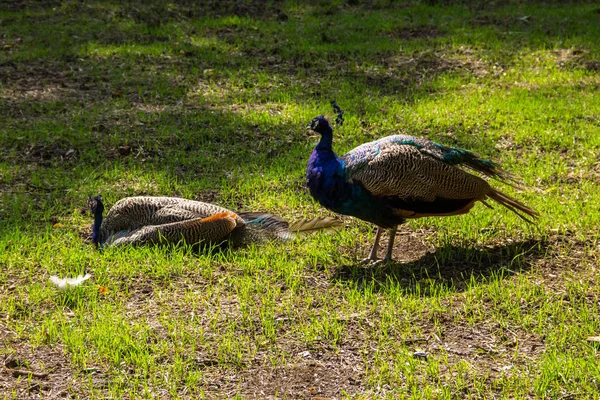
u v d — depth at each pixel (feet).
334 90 45.75
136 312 23.88
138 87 45.37
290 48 52.95
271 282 25.81
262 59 51.06
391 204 26.48
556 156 36.63
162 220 28.12
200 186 33.37
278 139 38.81
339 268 26.99
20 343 22.18
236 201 32.24
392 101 43.75
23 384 20.30
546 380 20.06
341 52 52.24
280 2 64.49
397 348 22.06
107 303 24.26
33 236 28.91
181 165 35.91
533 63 49.93
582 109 41.86
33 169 35.27
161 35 55.31
